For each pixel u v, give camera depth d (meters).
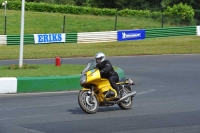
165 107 13.52
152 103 14.32
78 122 11.16
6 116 11.91
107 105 12.76
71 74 18.39
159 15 51.06
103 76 12.70
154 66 25.67
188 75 21.80
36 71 19.56
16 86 16.70
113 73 12.82
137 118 11.76
